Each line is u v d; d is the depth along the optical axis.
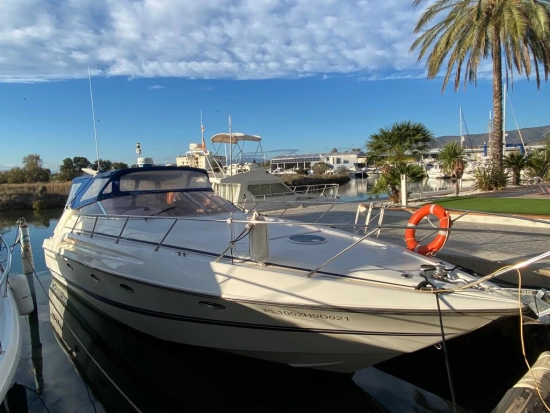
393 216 10.06
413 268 3.69
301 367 3.94
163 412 3.80
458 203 11.47
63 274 6.12
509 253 5.96
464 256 5.78
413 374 4.30
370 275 3.50
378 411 3.73
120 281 4.42
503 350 4.23
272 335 3.69
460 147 17.70
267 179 16.56
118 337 5.20
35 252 10.71
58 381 4.35
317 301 3.33
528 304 2.99
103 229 5.28
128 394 4.10
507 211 9.27
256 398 3.99
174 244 4.38
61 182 35.62
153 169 5.95
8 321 3.60
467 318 3.11
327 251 4.07
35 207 26.44
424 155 18.36
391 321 3.26
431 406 3.80
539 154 18.89
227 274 3.71
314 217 10.61
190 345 4.28
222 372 4.27
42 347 5.20
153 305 4.22
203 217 5.44
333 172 65.81
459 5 15.38
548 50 15.29
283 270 3.62
